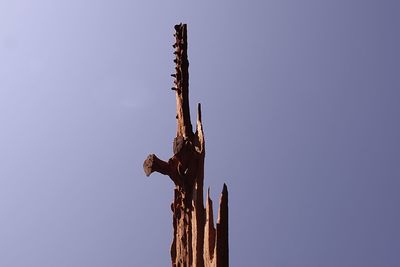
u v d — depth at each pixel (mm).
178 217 17641
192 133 17562
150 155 17156
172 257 17641
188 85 17969
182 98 17766
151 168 17016
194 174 16906
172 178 17281
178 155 16906
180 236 17266
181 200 17328
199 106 17469
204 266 15570
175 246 17672
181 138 17016
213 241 15469
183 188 17094
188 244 16734
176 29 18578
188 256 16625
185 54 18188
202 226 16266
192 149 16969
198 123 17312
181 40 18359
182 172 16969
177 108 18141
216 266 14266
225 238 14414
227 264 14312
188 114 17703
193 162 16906
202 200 16547
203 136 17047
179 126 18016
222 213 14508
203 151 16906
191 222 16797
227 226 14484
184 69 18031
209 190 16219
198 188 16641
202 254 16047
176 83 18109
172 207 17750
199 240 16156
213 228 15688
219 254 14297
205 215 16375
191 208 16859
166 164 17062
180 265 17047
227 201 14609
